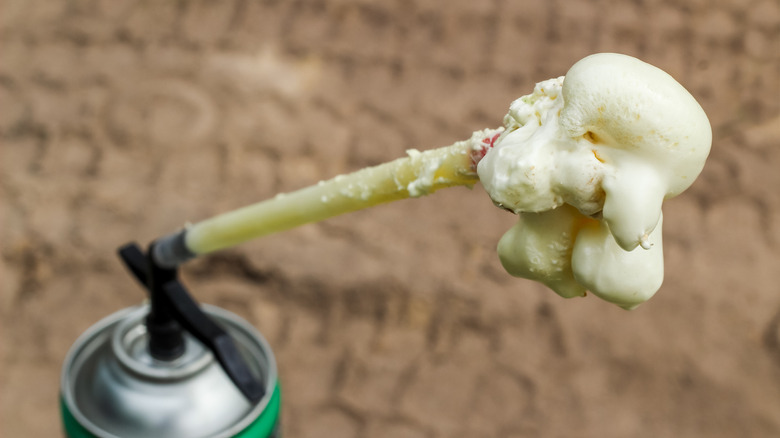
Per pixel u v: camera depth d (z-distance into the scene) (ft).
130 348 1.82
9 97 2.55
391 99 2.64
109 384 1.81
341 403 2.27
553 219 1.43
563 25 2.77
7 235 2.35
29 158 2.47
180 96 2.60
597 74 1.37
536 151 1.38
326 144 2.55
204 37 2.71
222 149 2.52
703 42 2.78
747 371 2.34
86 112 2.55
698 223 2.50
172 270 1.75
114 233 2.38
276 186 2.49
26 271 2.34
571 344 2.34
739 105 2.68
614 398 2.30
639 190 1.37
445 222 2.46
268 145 2.54
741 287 2.43
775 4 2.88
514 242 1.45
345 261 2.38
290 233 2.41
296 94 2.63
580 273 1.42
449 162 1.46
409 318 2.35
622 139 1.37
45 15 2.70
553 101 1.41
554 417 2.27
